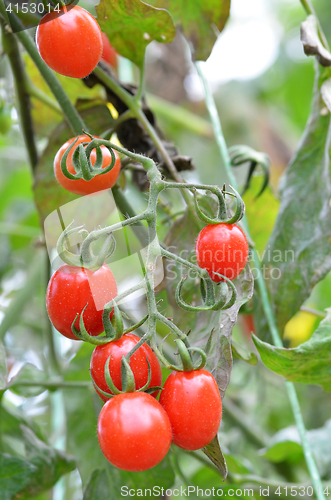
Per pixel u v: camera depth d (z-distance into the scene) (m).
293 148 1.21
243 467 0.67
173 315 0.53
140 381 0.45
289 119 1.36
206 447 0.46
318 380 0.53
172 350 0.68
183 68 1.13
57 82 0.54
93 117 0.57
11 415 0.62
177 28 0.58
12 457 0.58
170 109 1.03
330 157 0.57
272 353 0.51
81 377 0.62
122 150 0.45
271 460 0.74
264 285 0.57
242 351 0.53
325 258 0.56
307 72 1.32
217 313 0.50
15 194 1.05
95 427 0.60
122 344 0.45
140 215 0.45
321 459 0.68
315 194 0.57
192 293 0.53
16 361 0.87
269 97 1.34
